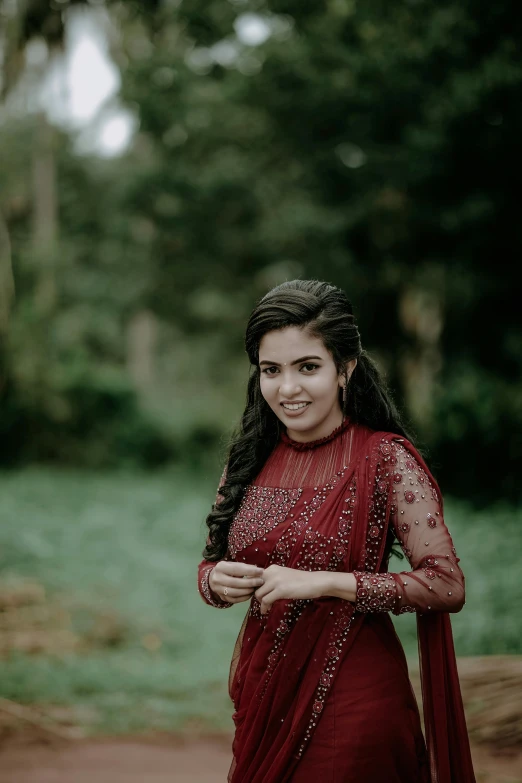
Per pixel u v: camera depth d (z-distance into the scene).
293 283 2.21
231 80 12.19
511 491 11.08
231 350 24.47
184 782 3.78
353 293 13.69
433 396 12.74
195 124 13.42
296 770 2.00
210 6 11.23
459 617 6.16
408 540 2.04
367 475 2.08
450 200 11.36
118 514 11.32
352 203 12.68
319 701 2.00
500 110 9.84
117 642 6.54
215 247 16.53
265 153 13.65
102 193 20.12
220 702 5.21
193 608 7.59
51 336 16.80
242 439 2.30
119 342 22.84
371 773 1.99
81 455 17.08
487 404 11.64
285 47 11.28
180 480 15.86
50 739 4.41
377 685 2.02
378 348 14.41
